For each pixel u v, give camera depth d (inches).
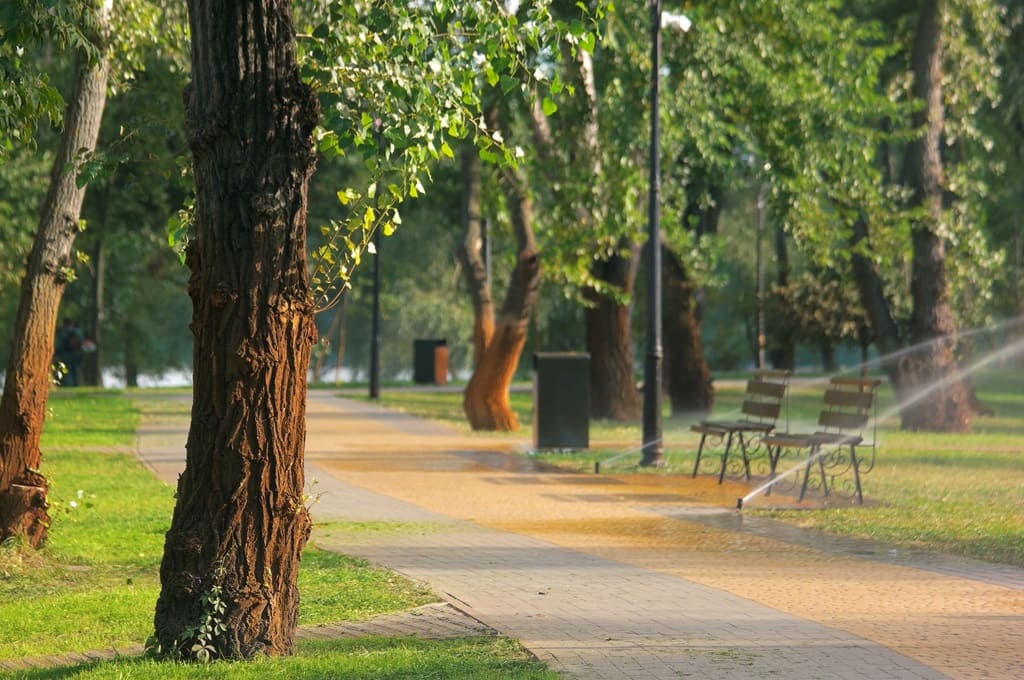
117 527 597.0
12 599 446.6
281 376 337.7
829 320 2090.3
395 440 1093.8
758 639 365.7
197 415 336.2
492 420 1197.7
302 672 317.1
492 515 648.4
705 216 1466.5
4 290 1811.0
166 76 703.1
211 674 316.2
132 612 417.1
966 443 1119.6
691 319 1423.5
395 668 322.3
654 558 517.0
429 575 475.2
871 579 469.4
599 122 1049.5
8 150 472.7
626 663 335.0
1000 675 323.6
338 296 383.6
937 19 1333.7
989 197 1616.6
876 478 820.6
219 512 334.0
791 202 1125.1
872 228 1216.2
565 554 526.3
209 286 334.0
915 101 1197.7
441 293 2591.0
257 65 332.5
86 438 1059.9
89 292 2273.6
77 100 524.4
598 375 1339.8
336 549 538.6
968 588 451.8
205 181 335.0
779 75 1104.2
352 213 385.1
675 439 1104.2
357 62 402.3
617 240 1171.3
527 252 1178.0
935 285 1331.2
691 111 1066.7
